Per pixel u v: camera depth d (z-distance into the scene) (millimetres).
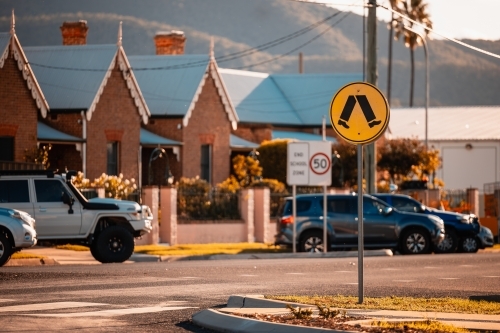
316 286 23328
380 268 30797
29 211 32812
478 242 46875
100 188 44531
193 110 62969
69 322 16141
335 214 42094
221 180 65000
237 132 71750
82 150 55250
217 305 18984
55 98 56625
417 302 19266
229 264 31234
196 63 64750
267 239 52781
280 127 78312
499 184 74438
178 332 15508
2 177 32812
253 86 81188
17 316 16734
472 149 98938
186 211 49562
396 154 73438
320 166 40844
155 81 64875
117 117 57344
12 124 50500
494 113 105750
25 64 50844
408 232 42500
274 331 15008
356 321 15719
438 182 74750
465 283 25281
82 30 67438
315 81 83812
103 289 21688
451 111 107750
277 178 64250
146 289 21875
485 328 15430
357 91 18438
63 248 41594
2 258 29047
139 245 45344
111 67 57062
